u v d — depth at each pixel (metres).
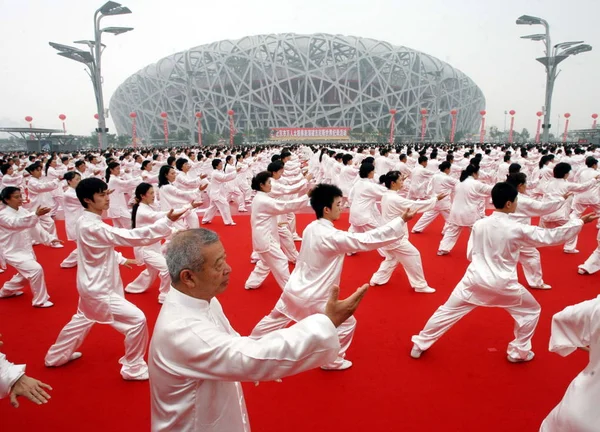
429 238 8.75
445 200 8.70
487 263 3.75
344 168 12.30
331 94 82.50
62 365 4.05
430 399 3.41
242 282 6.37
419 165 12.79
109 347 4.43
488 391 3.50
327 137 61.50
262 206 5.25
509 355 3.94
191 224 7.77
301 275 3.78
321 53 82.25
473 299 3.81
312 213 11.98
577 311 2.18
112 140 72.31
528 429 3.03
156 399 1.77
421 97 84.50
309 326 1.60
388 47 83.50
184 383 1.69
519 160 16.78
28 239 5.56
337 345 1.62
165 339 1.68
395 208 5.90
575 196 8.70
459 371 3.82
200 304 1.80
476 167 7.14
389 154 18.28
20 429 3.15
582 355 4.04
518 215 5.34
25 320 5.13
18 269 5.38
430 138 85.25
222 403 1.77
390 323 4.85
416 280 5.71
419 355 4.05
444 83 85.69
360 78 81.50
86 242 3.55
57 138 40.28
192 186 9.73
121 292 3.87
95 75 32.31
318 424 3.14
